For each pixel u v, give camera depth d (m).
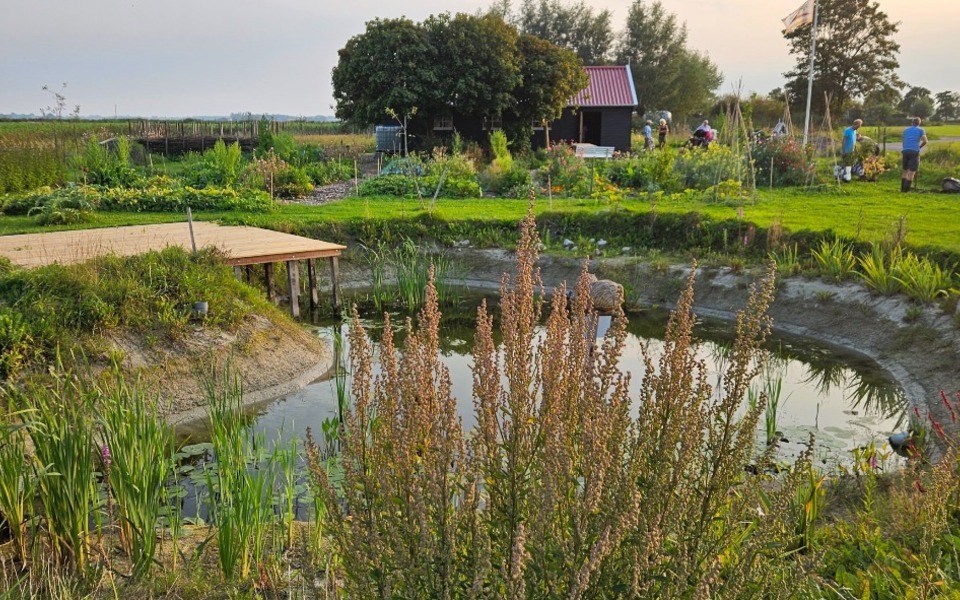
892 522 5.00
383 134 35.66
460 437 2.97
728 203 19.22
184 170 29.55
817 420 9.02
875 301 12.23
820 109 54.19
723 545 3.16
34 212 19.23
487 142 36.16
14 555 4.84
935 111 81.19
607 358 3.27
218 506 6.26
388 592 2.71
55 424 4.95
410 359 3.23
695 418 3.20
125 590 4.63
